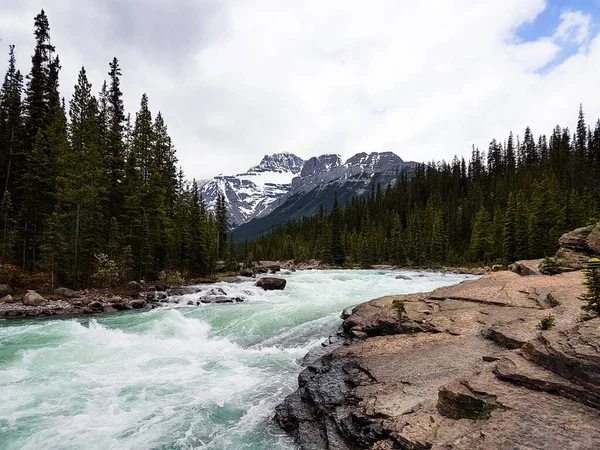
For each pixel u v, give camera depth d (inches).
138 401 492.4
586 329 320.5
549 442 224.5
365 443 324.2
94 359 649.6
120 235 1685.5
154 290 1466.5
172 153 2438.5
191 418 447.8
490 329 498.9
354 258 4288.9
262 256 5620.1
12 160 1804.9
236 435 409.4
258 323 881.5
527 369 313.9
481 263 3011.8
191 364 633.6
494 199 4156.0
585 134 4852.4
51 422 437.7
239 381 560.4
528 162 5349.4
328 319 885.2
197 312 1013.8
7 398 498.3
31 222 1600.6
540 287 703.1
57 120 1755.7
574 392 268.5
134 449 383.9
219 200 3346.5
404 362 466.0
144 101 2118.6
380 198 6264.8
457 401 304.3
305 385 485.7
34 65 1993.1
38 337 766.5
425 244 3695.9
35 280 1344.7
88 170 1525.6
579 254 1028.5
